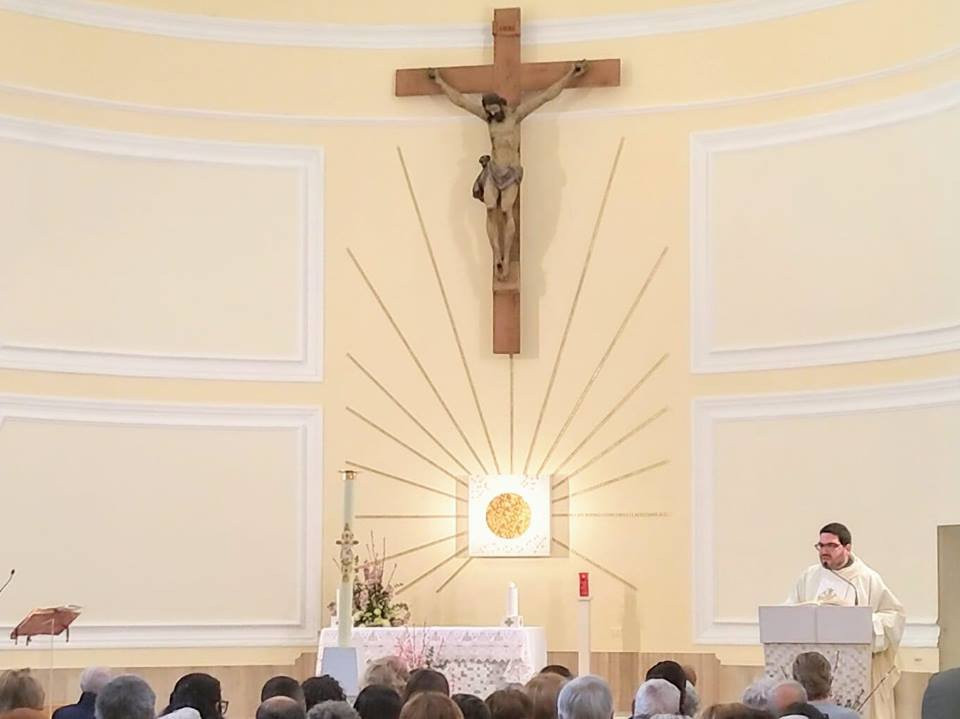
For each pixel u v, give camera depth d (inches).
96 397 436.8
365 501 450.9
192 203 453.4
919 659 394.0
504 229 444.8
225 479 445.7
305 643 442.3
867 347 415.2
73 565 429.1
